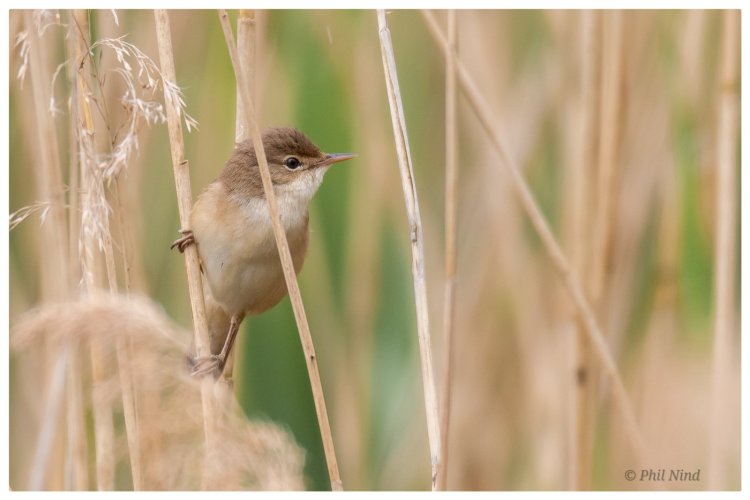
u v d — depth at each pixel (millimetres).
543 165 8977
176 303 8781
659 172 8398
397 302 8750
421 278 5750
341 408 8430
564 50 8461
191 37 8539
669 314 8375
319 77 8438
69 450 6734
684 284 8289
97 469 5863
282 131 7520
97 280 6195
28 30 6133
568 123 8430
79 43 5793
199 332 6273
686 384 8398
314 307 8562
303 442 8344
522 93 9062
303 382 8453
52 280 6750
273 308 8422
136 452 5395
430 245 9062
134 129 5566
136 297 5117
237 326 7477
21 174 8227
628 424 6398
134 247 7152
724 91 6738
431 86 9320
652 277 8531
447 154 6035
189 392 4492
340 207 8609
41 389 8188
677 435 8414
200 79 8578
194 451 4469
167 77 5969
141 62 5734
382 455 8633
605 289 7207
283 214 7363
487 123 6258
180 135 6254
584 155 7281
